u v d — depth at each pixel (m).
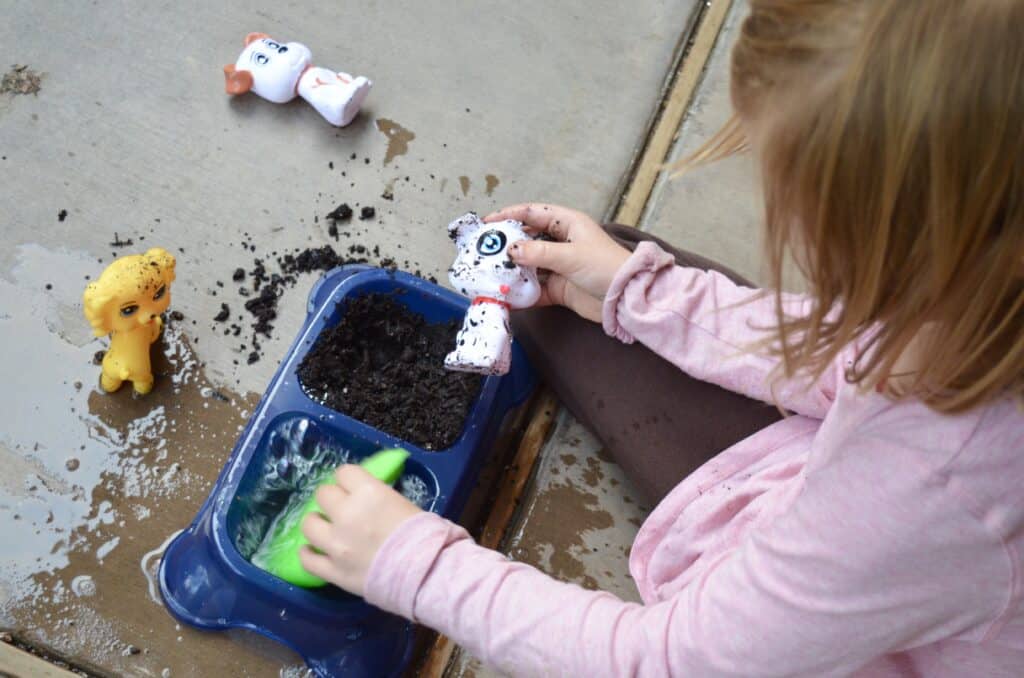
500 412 1.22
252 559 1.12
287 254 1.35
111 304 1.10
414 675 1.15
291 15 1.51
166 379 1.27
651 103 1.50
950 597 0.68
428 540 0.90
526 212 1.16
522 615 0.88
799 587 0.73
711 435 1.10
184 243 1.35
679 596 0.87
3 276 1.31
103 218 1.36
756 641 0.77
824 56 0.56
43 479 1.21
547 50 1.52
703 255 1.40
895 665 0.82
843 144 0.56
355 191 1.40
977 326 0.59
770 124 0.60
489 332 1.06
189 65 1.47
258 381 1.28
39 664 1.11
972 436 0.63
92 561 1.17
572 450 1.28
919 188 0.55
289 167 1.41
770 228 0.64
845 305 0.63
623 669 0.84
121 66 1.46
